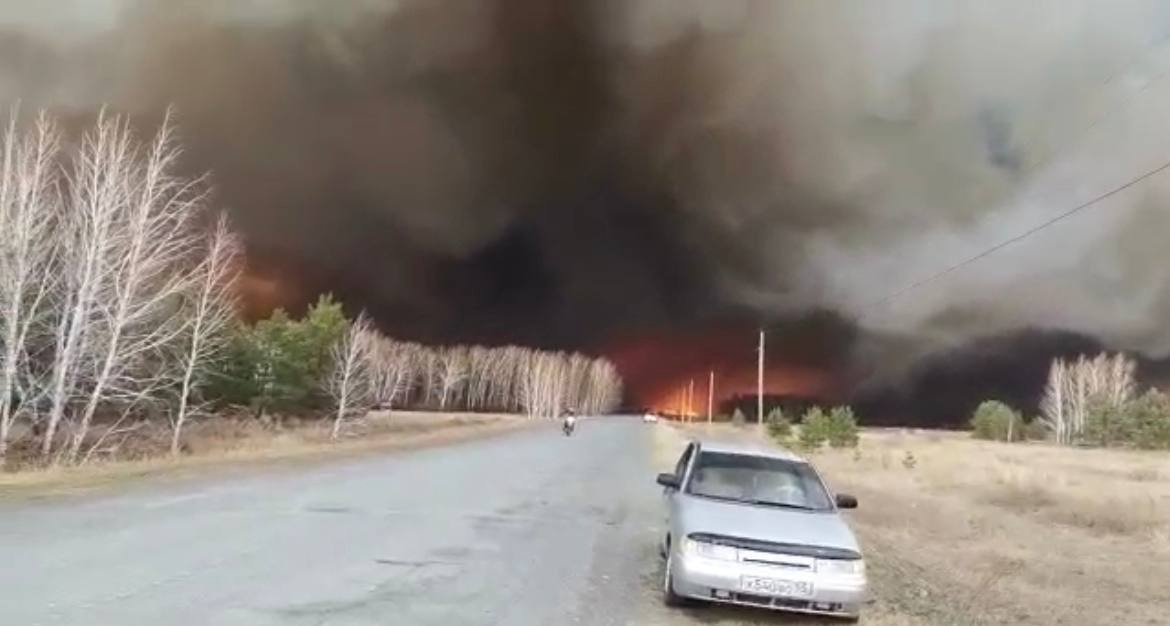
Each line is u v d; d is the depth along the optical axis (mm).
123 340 26609
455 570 9172
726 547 7719
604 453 38969
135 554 8742
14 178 23875
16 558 8148
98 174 24734
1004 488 23625
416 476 21547
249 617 6488
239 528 11039
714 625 7570
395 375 77688
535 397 160500
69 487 14609
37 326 25531
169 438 31203
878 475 29109
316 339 51156
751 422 119438
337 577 8305
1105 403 72250
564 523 14023
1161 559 12852
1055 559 12664
